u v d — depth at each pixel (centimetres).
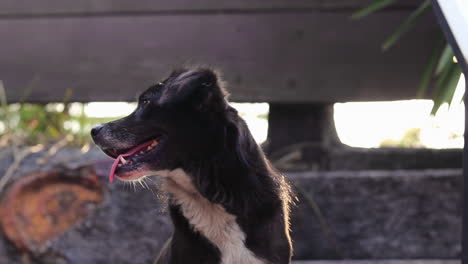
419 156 534
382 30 526
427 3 442
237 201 307
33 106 648
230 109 316
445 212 480
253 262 306
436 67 514
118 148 317
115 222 494
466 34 222
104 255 494
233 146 310
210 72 312
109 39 542
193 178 313
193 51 538
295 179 487
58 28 545
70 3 542
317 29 530
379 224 483
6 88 548
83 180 496
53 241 495
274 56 534
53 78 546
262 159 318
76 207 496
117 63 543
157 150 315
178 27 538
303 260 486
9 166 504
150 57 540
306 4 530
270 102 534
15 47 547
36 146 521
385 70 527
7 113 560
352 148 548
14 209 494
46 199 497
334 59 530
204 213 310
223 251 308
